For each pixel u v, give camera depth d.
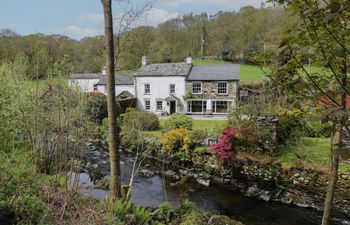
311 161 13.64
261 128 15.14
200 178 15.23
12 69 13.08
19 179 7.73
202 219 8.30
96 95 26.19
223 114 34.28
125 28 9.34
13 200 6.23
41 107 13.16
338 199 11.70
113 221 7.07
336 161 3.81
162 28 59.66
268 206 12.18
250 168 14.43
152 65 38.66
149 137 20.02
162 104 36.38
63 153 11.88
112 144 8.70
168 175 15.80
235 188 14.15
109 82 8.58
